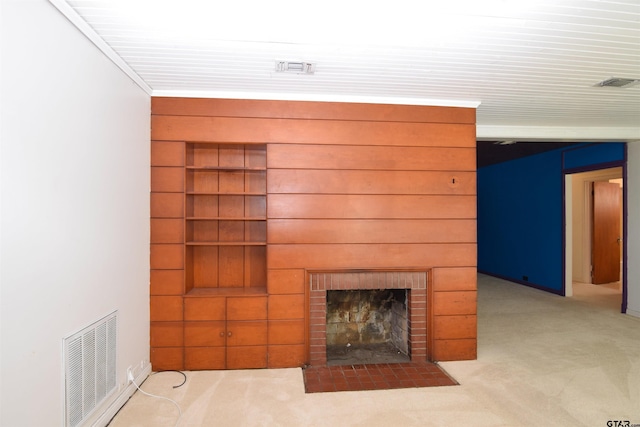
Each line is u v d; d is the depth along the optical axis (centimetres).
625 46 221
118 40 212
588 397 248
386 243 309
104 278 219
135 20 192
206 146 319
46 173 167
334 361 318
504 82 278
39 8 162
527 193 657
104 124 220
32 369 158
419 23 196
